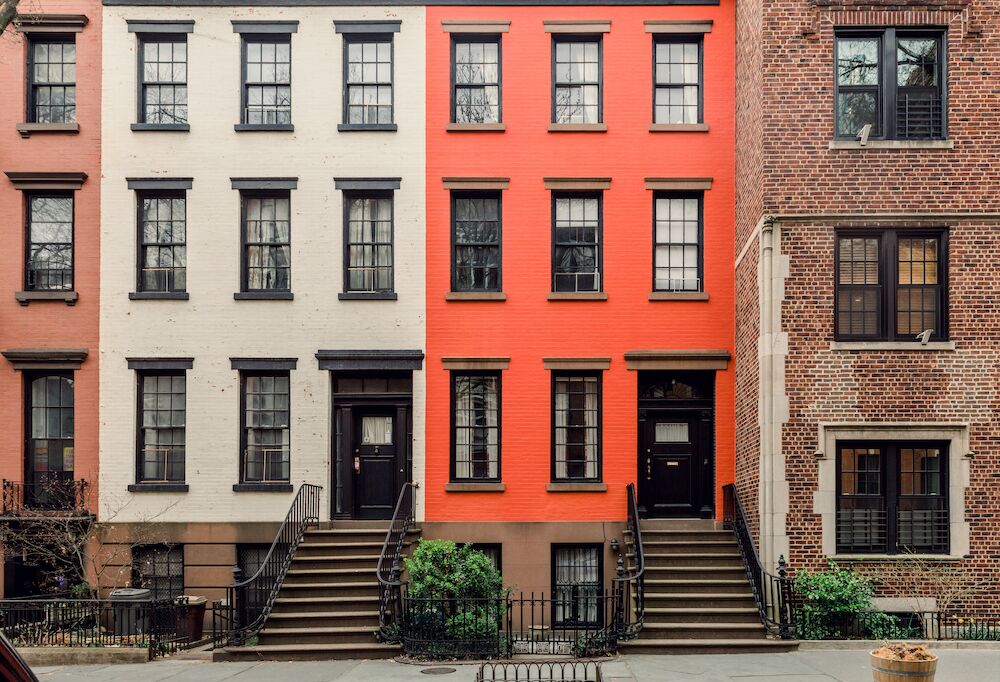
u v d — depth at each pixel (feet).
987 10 44.68
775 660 37.24
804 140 44.65
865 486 44.01
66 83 52.90
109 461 50.47
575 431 51.26
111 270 51.34
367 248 52.26
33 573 50.83
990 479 43.24
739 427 49.29
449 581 40.96
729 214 51.49
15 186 51.72
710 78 51.96
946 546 43.45
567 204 52.29
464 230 52.29
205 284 51.29
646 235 51.44
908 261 44.70
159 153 51.72
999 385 43.68
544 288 51.26
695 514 50.88
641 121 51.78
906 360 43.83
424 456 50.49
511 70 52.01
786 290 44.27
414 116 51.90
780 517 43.27
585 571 50.11
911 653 28.27
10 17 41.75
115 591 45.11
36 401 51.72
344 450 51.31
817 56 44.88
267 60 52.60
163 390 51.67
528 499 50.16
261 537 49.83
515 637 44.29
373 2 51.96
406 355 50.67
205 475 50.31
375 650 39.55
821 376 43.91
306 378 50.83
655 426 51.57
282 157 51.72
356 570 44.65
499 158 51.75
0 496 50.70
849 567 42.91
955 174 44.34
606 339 50.96
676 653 39.01
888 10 44.80
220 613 45.34
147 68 52.60
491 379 51.88
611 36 52.03
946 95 44.83
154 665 38.63
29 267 52.16
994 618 42.47
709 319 51.01
